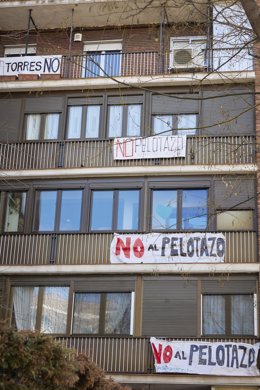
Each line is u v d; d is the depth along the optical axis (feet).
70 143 74.13
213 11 56.75
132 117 74.13
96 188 72.28
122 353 65.36
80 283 69.36
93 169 72.38
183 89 73.82
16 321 69.05
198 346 64.34
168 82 73.72
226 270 66.85
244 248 67.36
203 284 67.26
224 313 66.39
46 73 76.48
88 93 75.61
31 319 69.00
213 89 73.00
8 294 69.77
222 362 63.67
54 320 68.69
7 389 26.50
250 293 66.28
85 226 71.10
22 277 70.28
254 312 65.82
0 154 74.43
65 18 80.79
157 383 63.93
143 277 68.44
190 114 73.15
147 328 66.69
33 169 73.46
